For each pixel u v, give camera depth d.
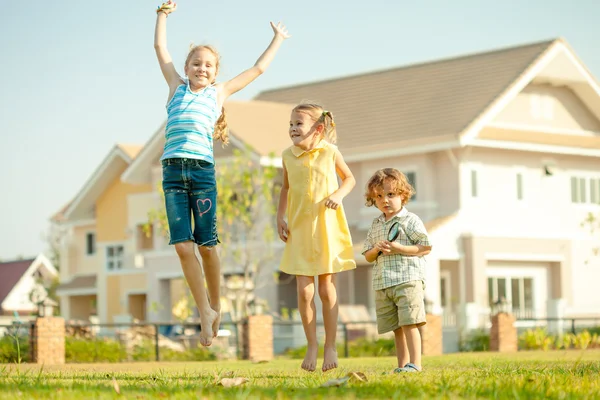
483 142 34.81
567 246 38.09
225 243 30.98
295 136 8.76
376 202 9.32
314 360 8.71
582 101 39.22
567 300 37.97
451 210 35.31
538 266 37.72
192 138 7.96
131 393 6.06
